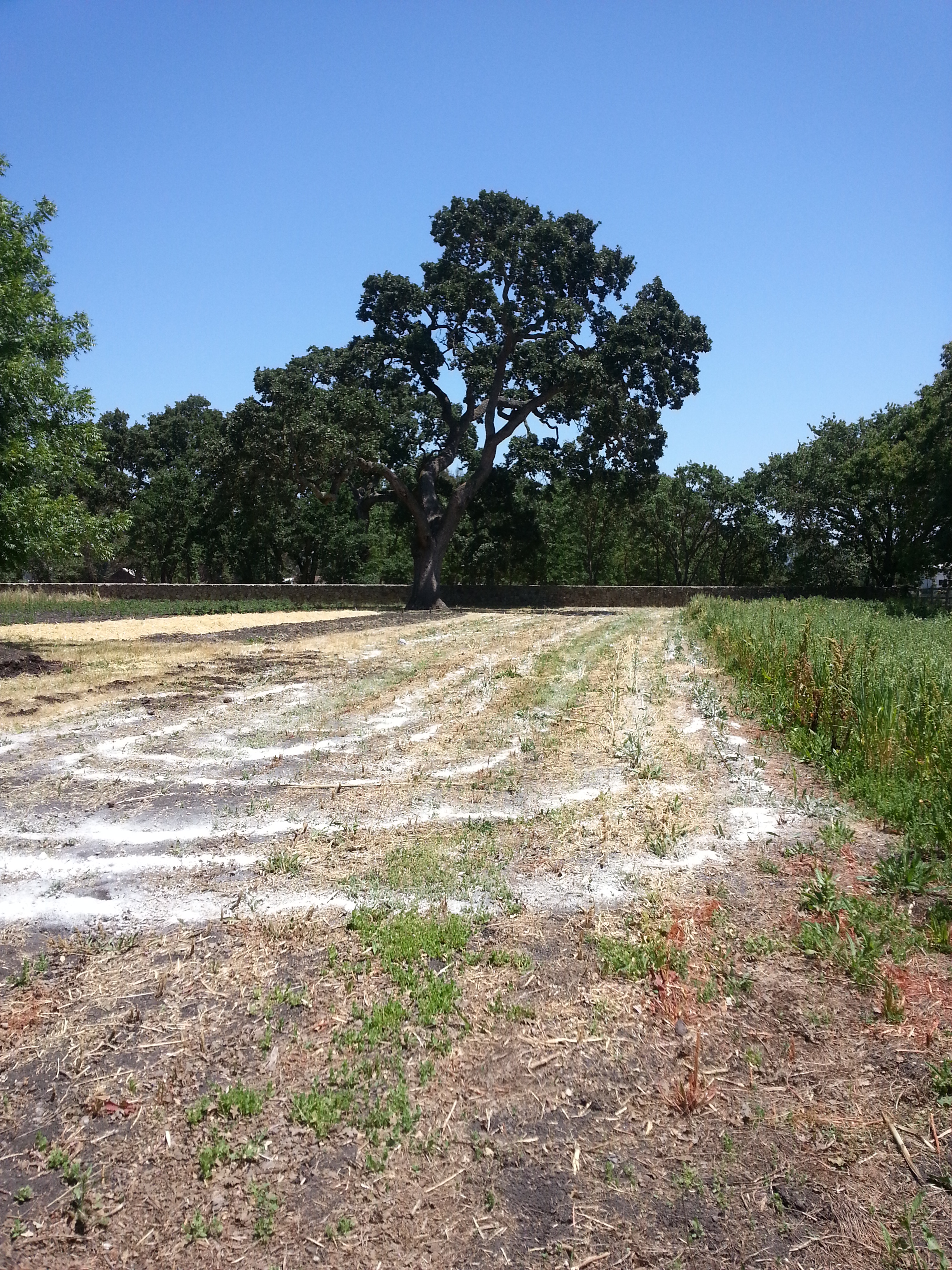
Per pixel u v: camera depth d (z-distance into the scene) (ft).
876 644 31.01
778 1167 9.77
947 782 20.53
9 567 49.24
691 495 165.27
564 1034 12.07
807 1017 12.45
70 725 30.91
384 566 184.65
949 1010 12.53
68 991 13.07
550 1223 9.06
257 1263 8.56
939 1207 9.25
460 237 122.62
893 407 154.30
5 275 51.39
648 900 15.97
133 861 18.01
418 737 29.17
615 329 115.34
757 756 26.63
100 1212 9.10
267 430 105.40
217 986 13.21
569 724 31.22
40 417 51.16
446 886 16.66
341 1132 10.21
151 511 178.19
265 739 28.71
